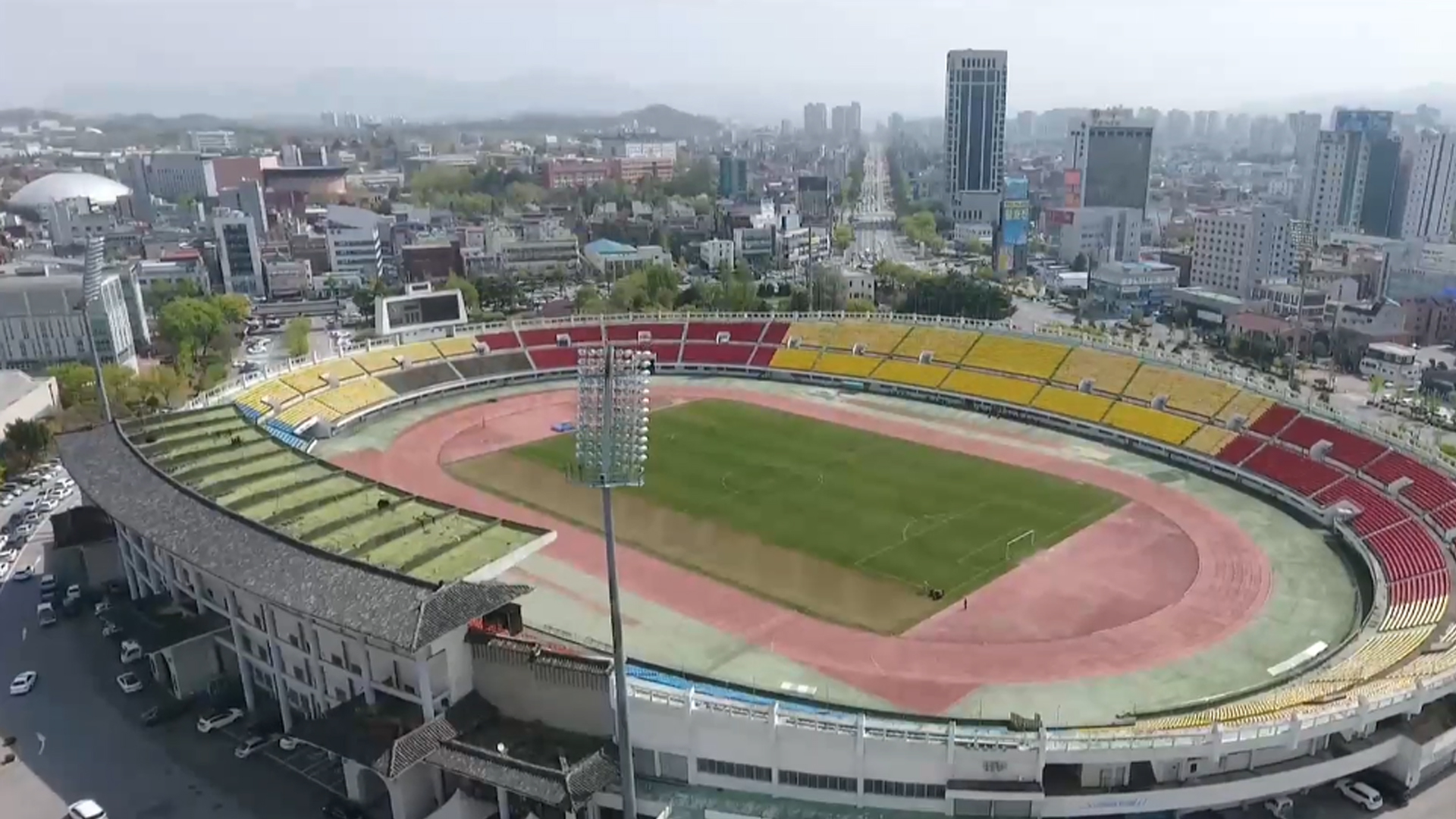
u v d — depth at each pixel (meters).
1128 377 146.38
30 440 133.75
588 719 63.84
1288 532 107.75
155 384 160.25
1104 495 118.12
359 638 64.06
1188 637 85.06
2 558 105.56
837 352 174.88
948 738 58.84
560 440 142.12
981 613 89.38
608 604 90.75
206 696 78.12
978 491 119.62
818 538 105.62
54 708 76.50
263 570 68.44
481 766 59.28
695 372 178.50
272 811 64.38
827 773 60.41
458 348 176.25
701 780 62.38
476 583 65.88
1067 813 58.97
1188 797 59.91
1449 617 80.81
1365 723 63.03
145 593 89.94
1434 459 108.25
